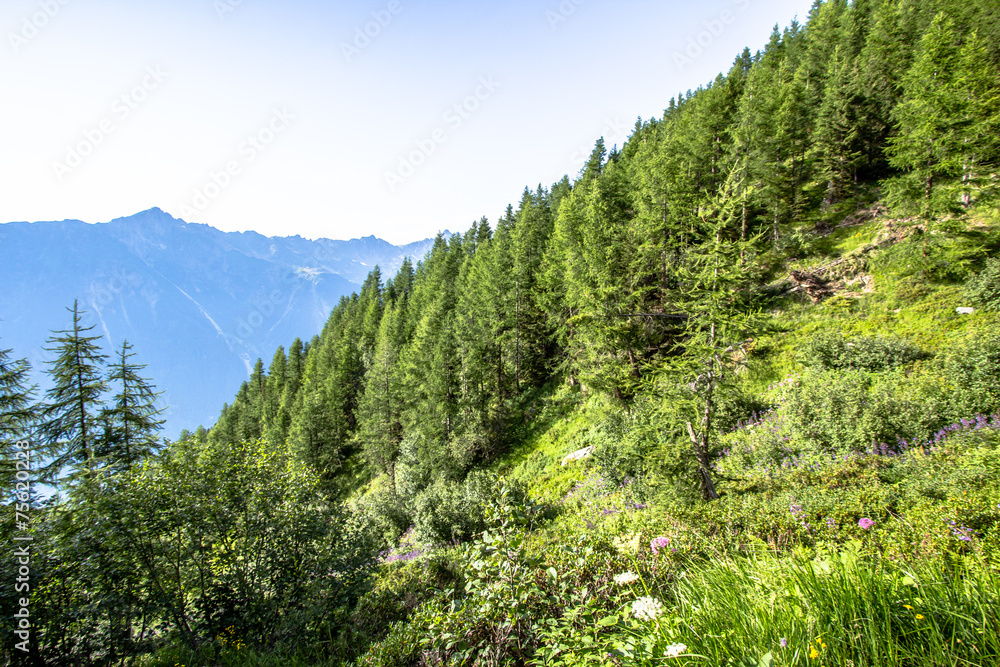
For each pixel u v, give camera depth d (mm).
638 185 36406
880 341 17594
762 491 11281
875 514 6602
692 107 39562
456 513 19969
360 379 62000
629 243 28562
